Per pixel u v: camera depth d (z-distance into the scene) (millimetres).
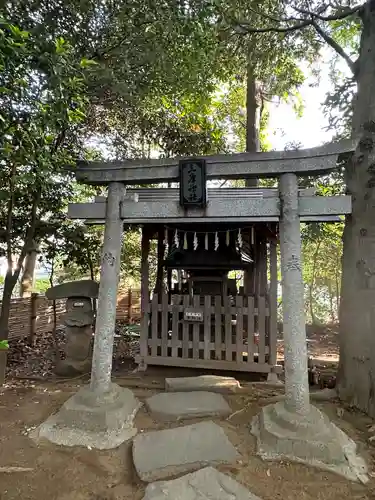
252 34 6117
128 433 2855
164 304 5020
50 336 7500
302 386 2773
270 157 3002
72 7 4148
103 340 3141
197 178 3072
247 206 3084
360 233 3543
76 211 3420
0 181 3791
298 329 2854
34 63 2932
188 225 4914
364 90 3686
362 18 3828
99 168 3311
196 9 4004
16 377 4742
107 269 3232
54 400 3668
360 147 3619
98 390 3064
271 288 4680
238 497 1973
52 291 5148
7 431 2945
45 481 2268
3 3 3059
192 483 2070
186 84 5621
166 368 5086
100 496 2137
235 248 5117
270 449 2551
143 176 3234
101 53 4598
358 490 2203
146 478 2225
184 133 7902
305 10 4953
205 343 4824
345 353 3691
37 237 6090
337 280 10766
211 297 5023
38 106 2963
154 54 4582
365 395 3344
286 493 2160
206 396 3572
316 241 7988
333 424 2848
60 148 4750
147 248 5156
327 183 6156
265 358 4777
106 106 6270
